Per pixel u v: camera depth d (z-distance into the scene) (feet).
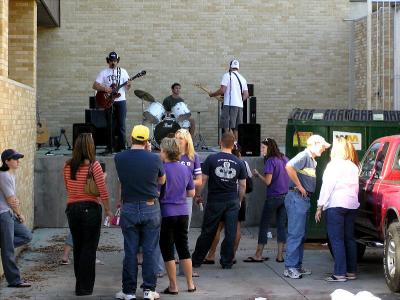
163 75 66.90
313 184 32.27
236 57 67.41
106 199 28.58
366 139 42.01
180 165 28.89
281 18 67.67
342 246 31.48
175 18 66.85
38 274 33.19
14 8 45.11
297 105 68.03
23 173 41.24
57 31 65.92
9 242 29.66
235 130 53.83
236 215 34.24
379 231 31.65
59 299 28.30
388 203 30.04
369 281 31.68
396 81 60.54
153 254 27.53
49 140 64.03
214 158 33.88
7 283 31.04
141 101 66.39
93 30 66.08
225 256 34.65
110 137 50.67
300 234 32.50
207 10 67.05
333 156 31.78
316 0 67.77
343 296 27.48
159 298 28.27
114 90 50.19
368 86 61.46
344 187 31.30
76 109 66.18
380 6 63.36
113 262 36.60
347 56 68.08
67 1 65.82
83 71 66.18
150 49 66.69
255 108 61.11
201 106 67.15
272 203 36.17
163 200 28.60
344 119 42.06
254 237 45.88
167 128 51.44
